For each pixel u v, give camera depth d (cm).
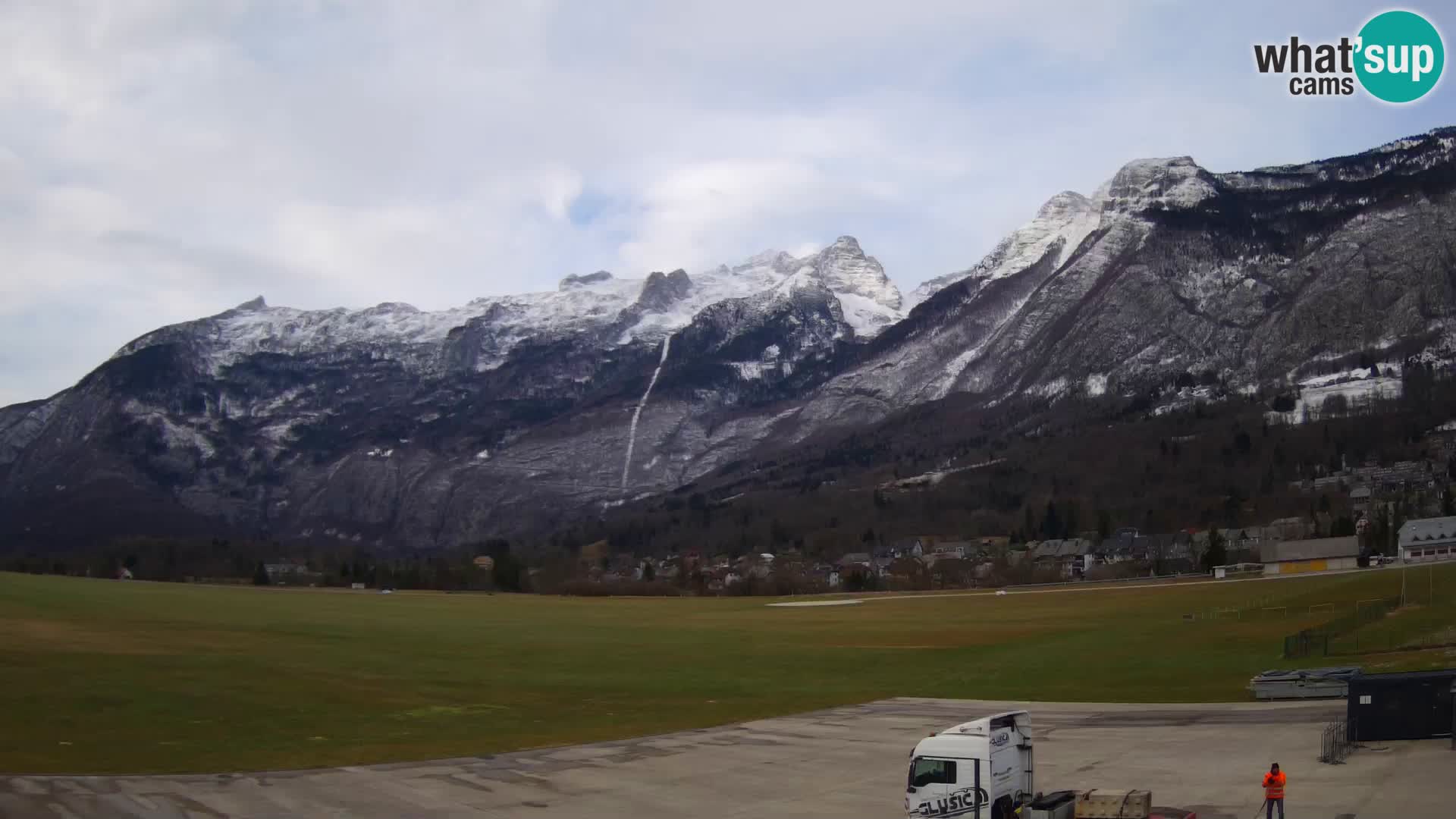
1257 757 5144
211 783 5112
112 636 10794
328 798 4862
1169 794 4516
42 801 4647
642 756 5844
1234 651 9131
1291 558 18612
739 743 6197
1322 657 8238
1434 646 7969
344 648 10919
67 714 6588
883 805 4709
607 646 11812
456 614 16750
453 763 5659
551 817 4572
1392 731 5200
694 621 15400
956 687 8338
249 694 7669
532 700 7925
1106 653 9638
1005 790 4016
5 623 11412
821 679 9106
